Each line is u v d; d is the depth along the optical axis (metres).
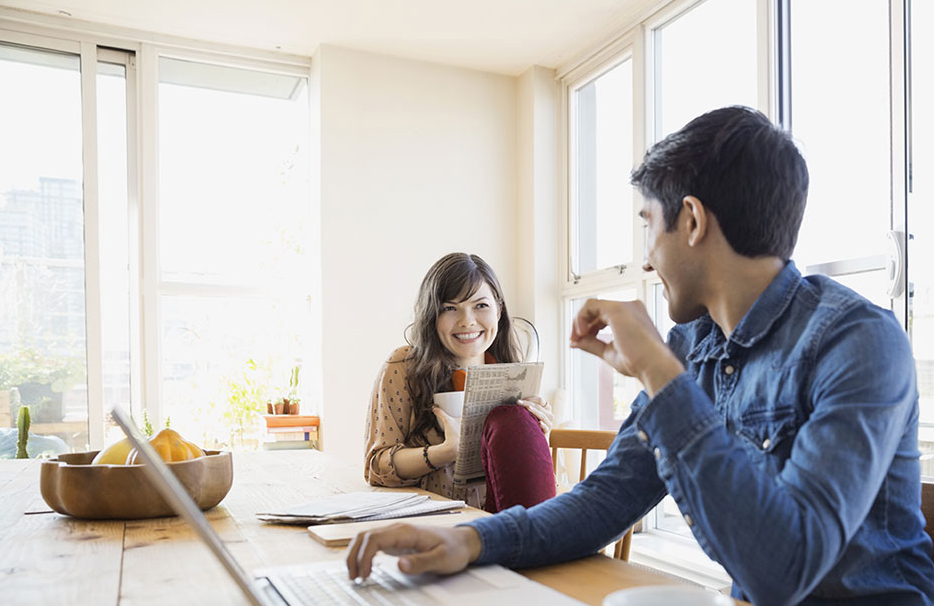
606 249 3.79
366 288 3.74
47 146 3.43
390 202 3.83
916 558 0.82
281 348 3.81
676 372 0.75
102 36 3.51
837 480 0.69
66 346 3.41
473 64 4.03
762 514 0.67
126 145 3.59
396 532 0.81
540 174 4.05
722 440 0.72
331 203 3.70
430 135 3.96
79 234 3.46
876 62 2.47
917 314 2.30
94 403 3.43
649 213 0.92
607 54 3.76
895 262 2.33
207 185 3.72
